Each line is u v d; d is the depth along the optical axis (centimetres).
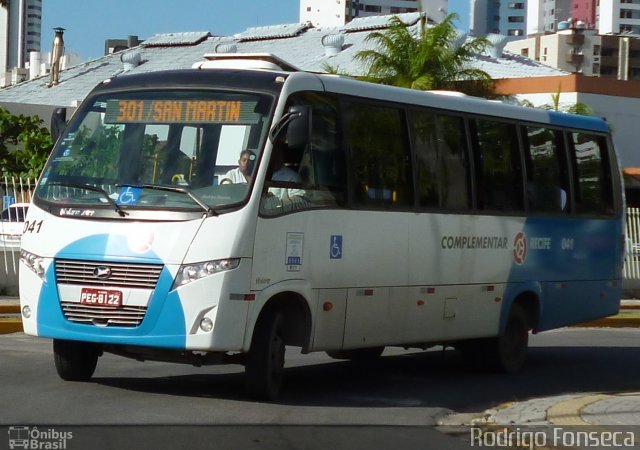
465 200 1299
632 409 1077
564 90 4481
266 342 1027
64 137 1074
